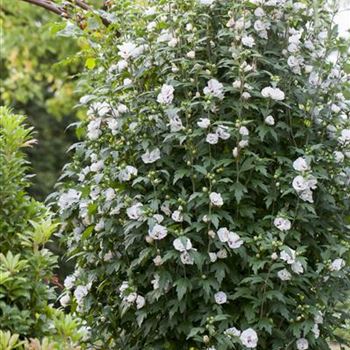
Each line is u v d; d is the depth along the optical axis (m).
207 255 3.86
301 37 4.24
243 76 3.89
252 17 4.11
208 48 4.09
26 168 3.27
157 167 4.07
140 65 4.21
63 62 4.71
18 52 11.27
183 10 4.16
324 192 4.07
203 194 3.81
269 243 3.75
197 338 3.75
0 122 3.24
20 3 10.89
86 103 4.44
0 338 2.77
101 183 4.13
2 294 2.92
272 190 3.96
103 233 4.12
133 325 4.16
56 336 3.05
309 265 4.16
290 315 3.92
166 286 3.83
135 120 4.09
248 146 4.00
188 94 4.02
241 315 3.92
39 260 3.07
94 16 4.53
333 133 4.21
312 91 4.11
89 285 4.23
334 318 4.20
